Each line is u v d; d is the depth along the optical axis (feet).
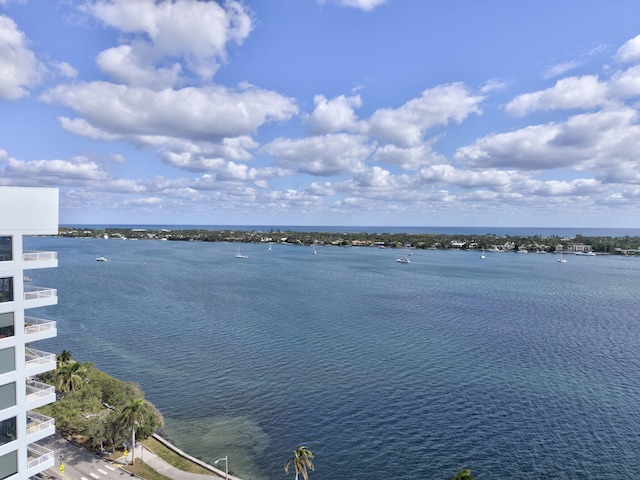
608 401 276.21
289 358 351.87
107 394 243.40
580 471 203.62
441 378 311.68
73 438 218.18
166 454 212.84
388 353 366.02
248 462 211.82
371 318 493.77
